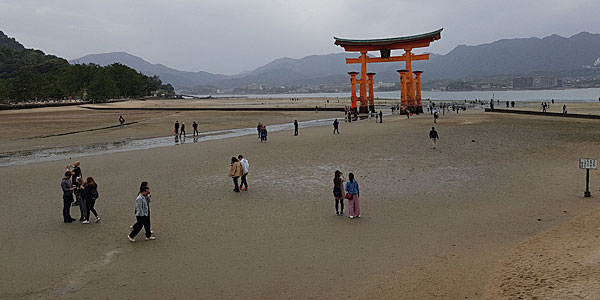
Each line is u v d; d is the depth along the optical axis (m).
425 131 46.31
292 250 12.02
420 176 22.42
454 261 10.81
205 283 9.95
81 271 10.74
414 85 84.62
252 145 37.31
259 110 100.38
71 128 58.56
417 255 11.37
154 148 36.53
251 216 15.59
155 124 64.31
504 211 15.45
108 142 42.47
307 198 18.27
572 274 8.99
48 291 9.61
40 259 11.56
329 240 12.80
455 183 20.55
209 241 12.91
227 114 88.56
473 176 22.11
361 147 34.44
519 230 13.17
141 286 9.83
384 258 11.23
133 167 26.67
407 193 18.72
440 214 15.31
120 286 9.84
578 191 18.03
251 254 11.77
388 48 80.25
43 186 21.28
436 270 10.29
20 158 32.12
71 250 12.24
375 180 21.64
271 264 11.03
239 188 20.16
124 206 17.22
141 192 12.97
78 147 38.59
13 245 12.69
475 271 10.06
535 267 9.76
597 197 16.83
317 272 10.45
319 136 43.97
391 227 13.93
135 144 40.53
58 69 189.75
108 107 117.56
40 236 13.51
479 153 29.94
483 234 12.91
